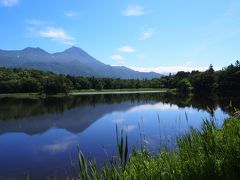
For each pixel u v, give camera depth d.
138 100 85.75
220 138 5.56
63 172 17.44
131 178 4.29
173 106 60.97
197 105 59.69
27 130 36.38
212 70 119.12
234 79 99.38
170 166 4.61
